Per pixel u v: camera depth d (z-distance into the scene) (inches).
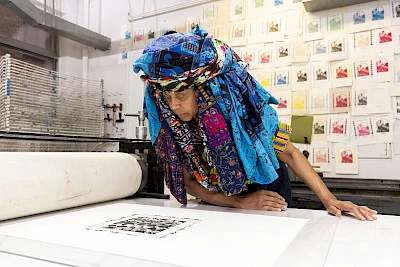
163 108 34.5
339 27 71.1
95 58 102.7
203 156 36.4
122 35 98.3
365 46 68.5
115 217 28.7
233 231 23.3
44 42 97.0
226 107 31.6
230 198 36.5
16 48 89.4
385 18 67.1
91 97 93.5
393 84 65.8
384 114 66.3
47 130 77.0
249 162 32.7
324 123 71.5
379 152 66.4
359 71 68.8
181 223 26.0
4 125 65.5
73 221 27.2
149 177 45.2
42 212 30.7
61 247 19.7
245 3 80.7
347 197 52.2
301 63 74.2
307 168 35.6
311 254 18.5
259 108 32.6
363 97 68.2
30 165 29.0
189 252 18.5
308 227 24.8
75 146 80.4
